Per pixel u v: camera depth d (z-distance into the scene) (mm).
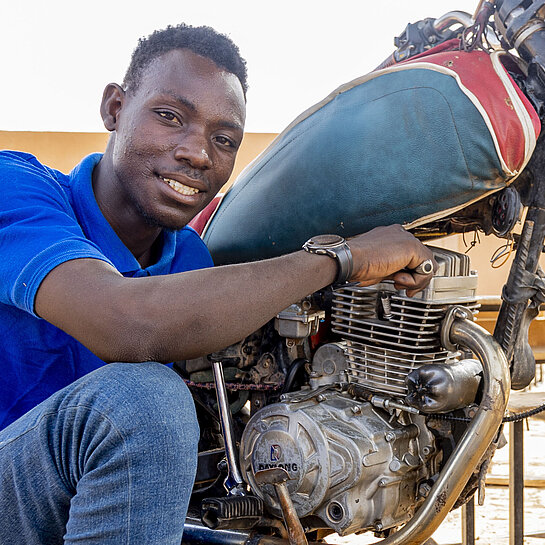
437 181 1187
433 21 1480
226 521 1264
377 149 1237
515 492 1818
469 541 1866
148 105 1212
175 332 959
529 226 1265
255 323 1015
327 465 1249
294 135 1396
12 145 5785
